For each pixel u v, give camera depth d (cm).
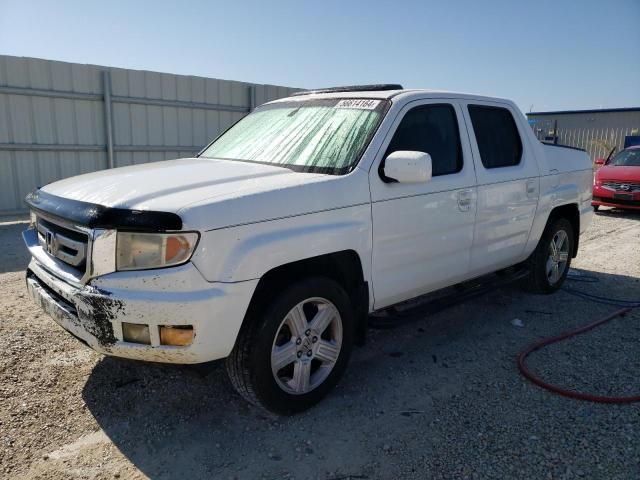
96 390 348
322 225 320
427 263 398
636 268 696
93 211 276
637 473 271
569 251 588
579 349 429
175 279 265
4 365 372
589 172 606
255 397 309
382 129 365
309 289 316
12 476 264
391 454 288
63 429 305
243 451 291
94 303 272
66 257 301
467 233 427
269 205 296
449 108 425
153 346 271
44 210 313
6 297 519
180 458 284
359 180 341
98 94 1123
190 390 353
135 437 301
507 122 491
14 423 307
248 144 420
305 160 365
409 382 371
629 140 2159
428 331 469
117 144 1167
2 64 996
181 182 310
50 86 1059
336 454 289
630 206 1158
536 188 502
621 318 504
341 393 355
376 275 359
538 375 381
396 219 363
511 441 299
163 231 263
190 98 1266
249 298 286
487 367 397
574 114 2592
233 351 302
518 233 491
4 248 751
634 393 353
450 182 404
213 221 272
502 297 565
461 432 309
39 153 1070
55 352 397
